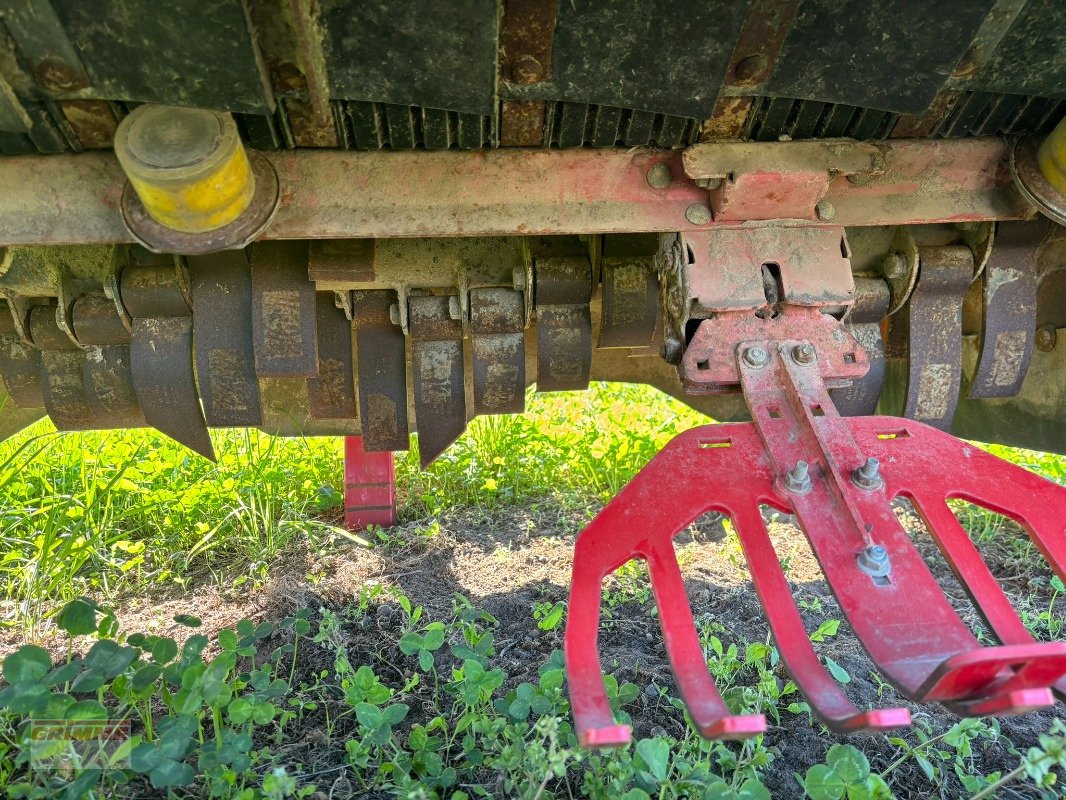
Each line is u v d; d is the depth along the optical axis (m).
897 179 0.70
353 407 0.87
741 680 0.92
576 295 0.78
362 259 0.75
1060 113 0.69
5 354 0.82
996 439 1.01
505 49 0.56
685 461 0.64
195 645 0.78
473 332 0.80
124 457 1.46
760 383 0.67
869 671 0.96
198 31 0.50
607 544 0.61
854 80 0.59
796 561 1.23
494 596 1.13
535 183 0.67
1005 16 0.57
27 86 0.55
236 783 0.74
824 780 0.67
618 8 0.53
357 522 1.37
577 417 1.75
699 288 0.67
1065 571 0.62
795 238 0.69
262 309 0.75
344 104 0.61
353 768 0.78
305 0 0.51
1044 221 0.78
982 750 0.83
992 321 0.80
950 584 1.18
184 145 0.54
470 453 1.56
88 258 0.75
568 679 0.55
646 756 0.65
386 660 0.97
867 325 0.83
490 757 0.75
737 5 0.53
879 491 0.63
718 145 0.66
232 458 1.49
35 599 1.11
